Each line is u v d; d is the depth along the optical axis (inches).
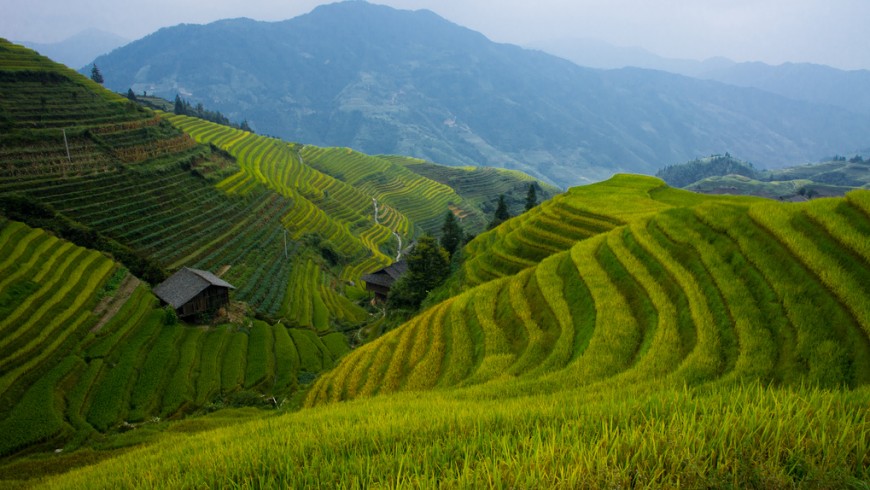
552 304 955.3
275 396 1615.4
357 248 4355.3
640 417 294.4
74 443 1145.4
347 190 6318.9
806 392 300.2
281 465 311.6
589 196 2112.5
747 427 230.4
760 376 505.0
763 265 712.4
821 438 210.4
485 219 7037.4
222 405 1467.8
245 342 1940.2
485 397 615.2
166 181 3009.4
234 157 4355.3
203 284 2009.1
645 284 855.1
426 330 1146.7
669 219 1065.5
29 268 1702.8
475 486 216.7
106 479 410.3
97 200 2485.2
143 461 473.7
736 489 190.2
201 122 5964.6
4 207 2014.0
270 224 3572.8
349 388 1039.6
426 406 510.3
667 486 196.5
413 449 314.3
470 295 1230.9
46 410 1219.2
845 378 463.5
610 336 743.7
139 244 2409.0
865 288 563.5
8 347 1373.0
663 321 719.1
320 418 519.5
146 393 1440.7
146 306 1872.5
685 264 865.5
